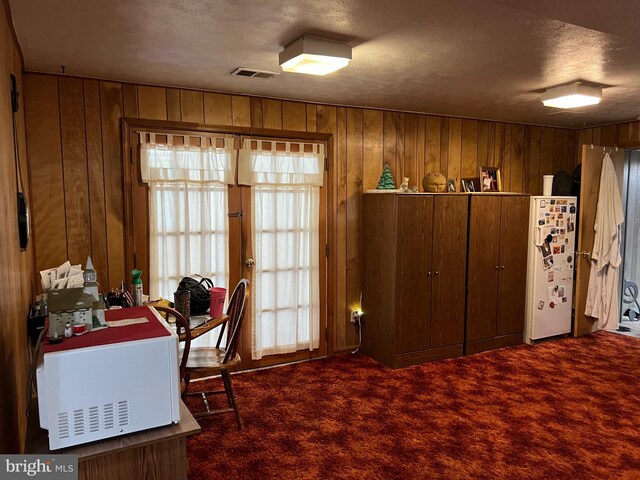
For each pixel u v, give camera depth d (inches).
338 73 130.0
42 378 60.6
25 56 114.8
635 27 88.6
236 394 145.8
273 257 167.8
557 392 147.6
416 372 165.3
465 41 102.3
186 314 115.7
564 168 232.2
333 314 182.9
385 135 187.0
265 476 103.0
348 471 105.0
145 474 64.7
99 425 62.1
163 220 147.9
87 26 94.3
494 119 207.9
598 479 102.3
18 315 84.7
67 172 134.9
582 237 204.5
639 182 224.7
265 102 163.0
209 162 154.0
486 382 155.9
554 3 76.6
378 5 83.3
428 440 118.4
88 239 138.4
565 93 143.5
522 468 106.3
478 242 184.4
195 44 105.7
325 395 145.3
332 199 178.7
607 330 218.5
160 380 65.5
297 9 85.3
